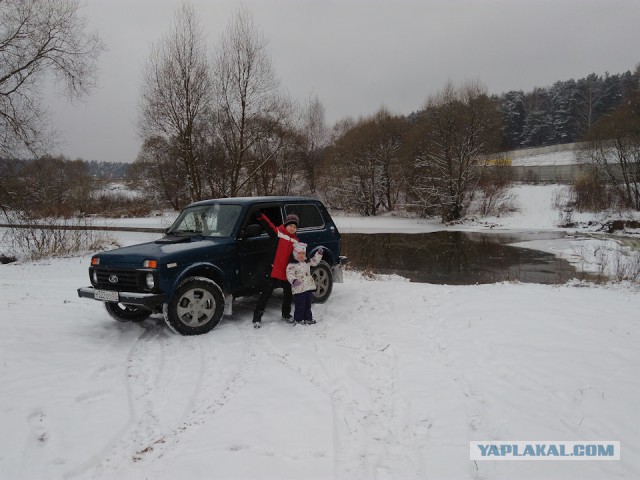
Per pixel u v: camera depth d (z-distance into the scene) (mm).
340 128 52469
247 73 21062
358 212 45406
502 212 36625
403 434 3494
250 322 6633
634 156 33250
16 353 5148
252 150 26453
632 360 4785
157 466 3102
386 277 12266
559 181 45062
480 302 7500
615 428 3469
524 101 98125
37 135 16906
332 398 4094
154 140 23094
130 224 35312
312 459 3119
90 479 2975
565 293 8375
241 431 3496
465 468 2986
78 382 4457
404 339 5773
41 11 16766
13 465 3076
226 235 6684
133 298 5617
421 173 39406
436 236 28172
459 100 35938
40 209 17188
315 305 7742
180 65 20266
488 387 4227
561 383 4250
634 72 82812
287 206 7562
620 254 16703
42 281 10250
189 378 4590
